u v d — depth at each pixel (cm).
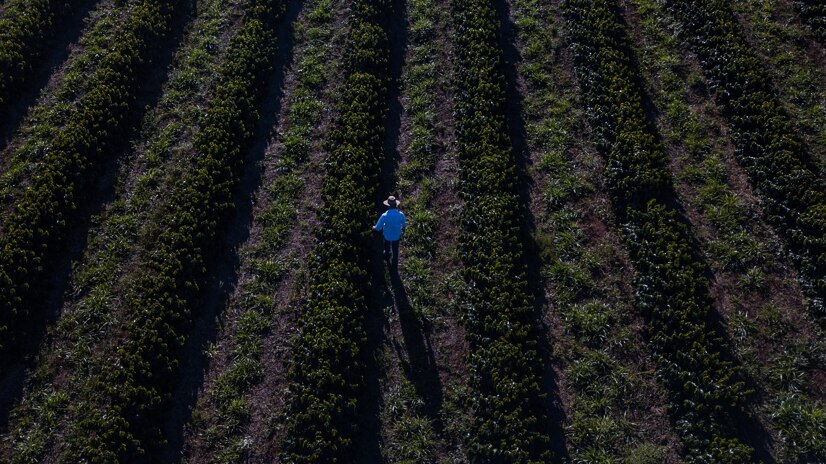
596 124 2445
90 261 2175
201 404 1920
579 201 2284
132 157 2439
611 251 2159
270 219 2281
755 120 2353
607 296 2077
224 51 2762
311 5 2928
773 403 1855
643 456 1783
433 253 2195
